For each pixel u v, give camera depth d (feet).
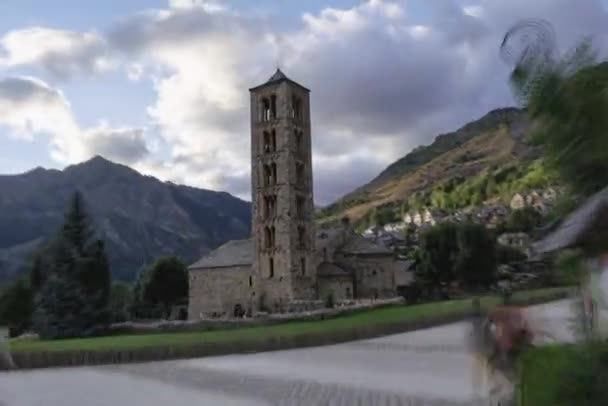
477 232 292.40
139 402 71.31
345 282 304.30
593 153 20.27
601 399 20.51
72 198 242.58
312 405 62.39
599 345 21.98
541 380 22.80
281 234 289.74
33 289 279.90
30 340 206.39
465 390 64.39
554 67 20.62
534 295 179.22
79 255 227.20
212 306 311.27
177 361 119.85
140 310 362.53
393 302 229.45
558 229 23.98
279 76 307.99
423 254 307.78
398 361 96.17
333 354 114.62
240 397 70.13
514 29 21.22
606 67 20.15
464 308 180.75
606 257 21.65
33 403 74.28
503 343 37.32
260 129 306.96
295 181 299.38
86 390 84.02
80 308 214.28
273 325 182.09
